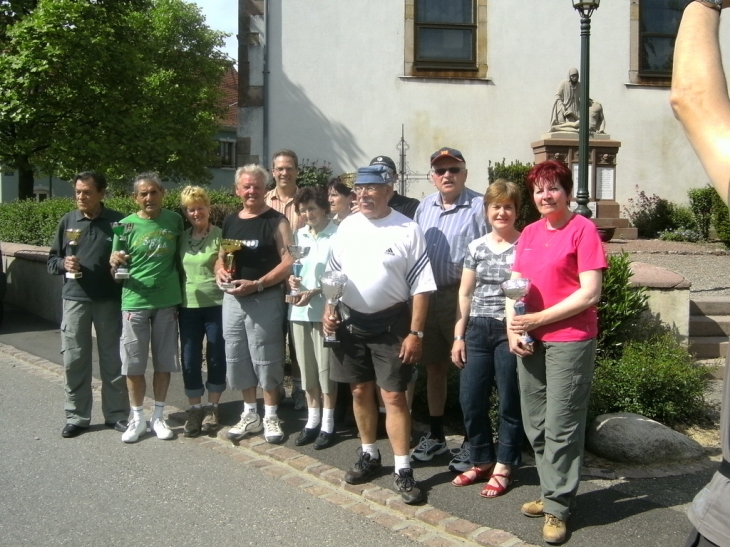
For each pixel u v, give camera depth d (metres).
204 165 20.91
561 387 3.75
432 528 3.96
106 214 5.59
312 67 14.16
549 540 3.69
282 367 5.34
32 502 4.34
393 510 4.18
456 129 14.53
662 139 15.23
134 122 16.64
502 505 4.16
